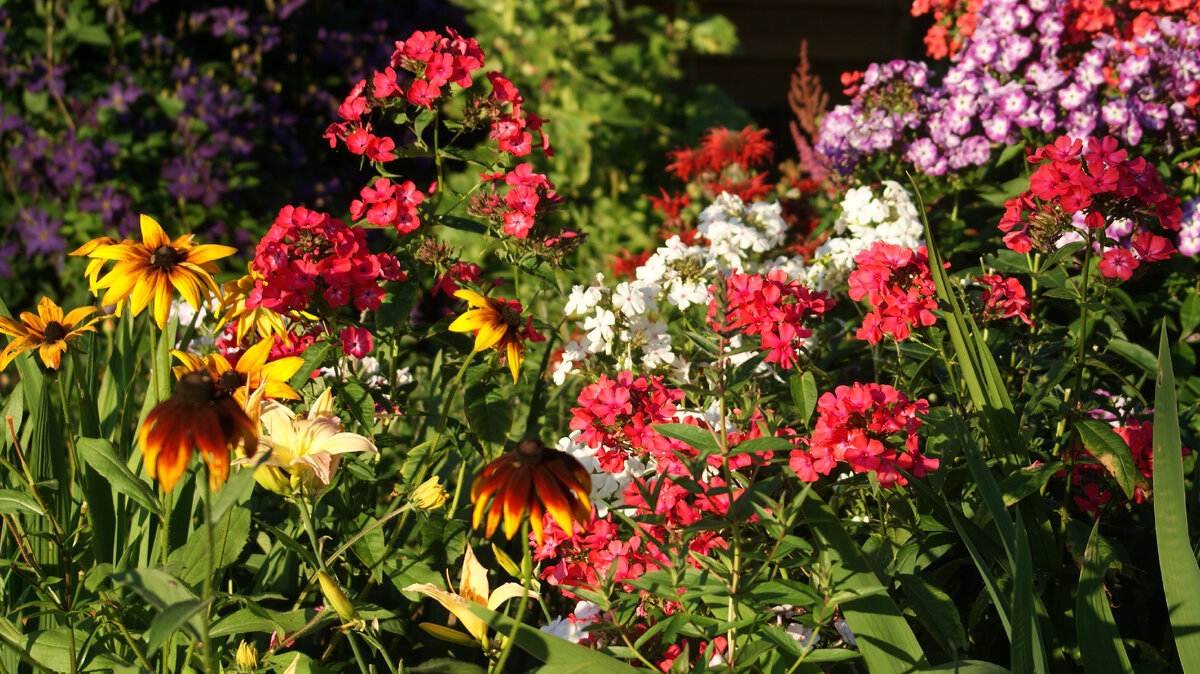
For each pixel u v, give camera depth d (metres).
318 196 5.71
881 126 3.54
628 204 5.97
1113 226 2.71
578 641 2.06
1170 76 3.48
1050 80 3.34
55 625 2.24
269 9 5.69
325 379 2.55
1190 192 3.46
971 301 2.52
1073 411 2.27
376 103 2.59
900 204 3.16
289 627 2.01
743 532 2.09
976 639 2.35
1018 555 1.67
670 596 1.79
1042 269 2.42
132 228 5.16
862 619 1.83
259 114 5.54
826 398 1.97
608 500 2.24
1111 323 2.58
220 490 1.68
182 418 1.57
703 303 2.71
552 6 6.17
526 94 6.08
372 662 2.37
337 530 2.39
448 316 2.59
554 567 2.20
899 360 2.50
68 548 2.20
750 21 7.94
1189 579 1.88
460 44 2.59
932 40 4.44
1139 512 2.68
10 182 5.28
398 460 2.71
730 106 6.92
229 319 2.45
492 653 2.03
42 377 2.44
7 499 2.00
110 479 2.00
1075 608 2.01
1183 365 3.07
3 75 5.23
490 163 2.66
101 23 5.32
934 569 2.45
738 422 2.23
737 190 4.54
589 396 2.18
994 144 3.57
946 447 2.09
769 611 1.89
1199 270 3.18
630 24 7.54
